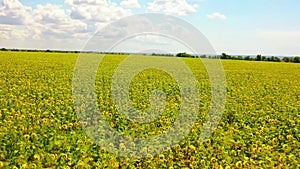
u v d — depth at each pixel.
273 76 34.34
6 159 8.77
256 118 14.19
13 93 17.88
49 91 18.95
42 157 8.88
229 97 19.36
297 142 10.94
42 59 42.94
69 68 32.25
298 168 8.70
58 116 12.91
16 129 11.20
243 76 32.91
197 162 8.81
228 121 13.73
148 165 8.70
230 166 8.70
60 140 10.12
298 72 40.31
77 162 8.56
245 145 10.29
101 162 8.70
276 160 9.23
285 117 14.42
